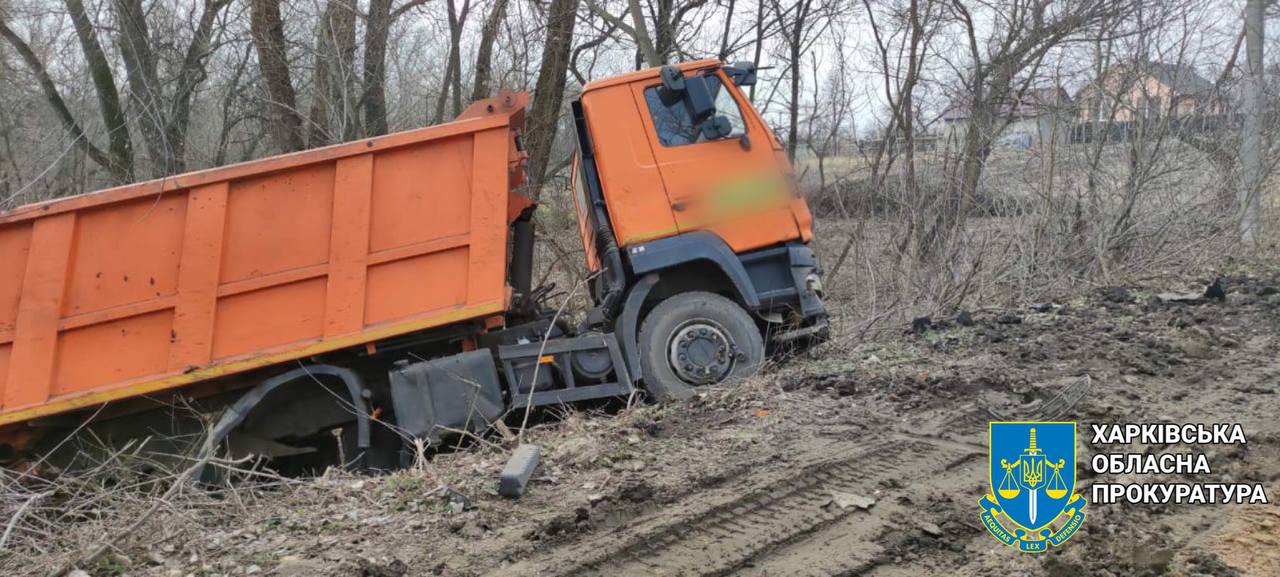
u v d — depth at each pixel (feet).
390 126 45.34
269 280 20.51
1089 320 28.25
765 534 14.23
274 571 13.93
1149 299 31.09
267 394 20.81
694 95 23.15
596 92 23.52
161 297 20.30
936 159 34.65
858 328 29.37
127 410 20.56
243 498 17.93
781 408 20.67
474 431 20.95
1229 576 11.99
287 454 21.08
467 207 21.13
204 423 20.57
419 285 20.92
